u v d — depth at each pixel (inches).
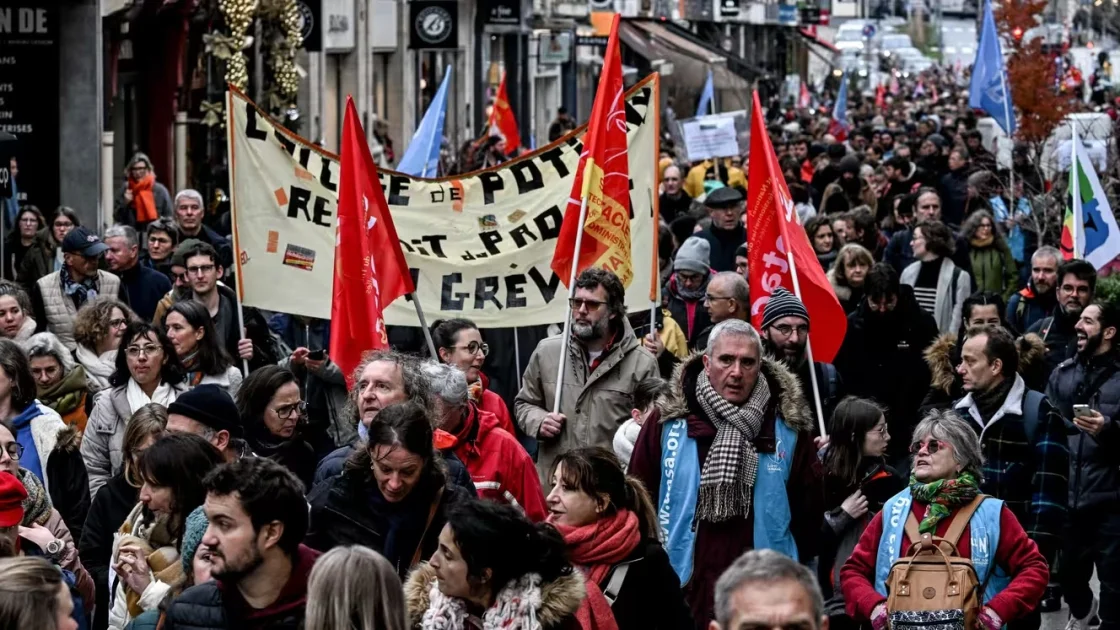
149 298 686.5
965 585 369.7
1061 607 573.0
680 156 1684.3
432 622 305.0
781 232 519.5
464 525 299.7
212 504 297.1
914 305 577.0
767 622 240.4
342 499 352.2
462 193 577.6
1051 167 1138.0
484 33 2518.5
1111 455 505.0
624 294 504.7
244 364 569.0
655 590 345.7
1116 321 524.1
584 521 342.0
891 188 1125.1
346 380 477.4
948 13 7126.0
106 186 1169.4
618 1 2770.7
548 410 503.8
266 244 573.0
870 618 374.3
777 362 420.5
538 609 301.0
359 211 486.9
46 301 660.7
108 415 490.9
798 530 406.6
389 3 2049.7
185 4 1315.2
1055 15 5580.7
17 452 377.7
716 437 402.6
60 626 264.2
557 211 577.0
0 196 815.1
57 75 1105.4
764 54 4266.7
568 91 2743.6
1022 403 462.9
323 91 1807.3
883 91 4028.1
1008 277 832.9
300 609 300.5
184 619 302.2
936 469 380.2
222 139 1526.8
